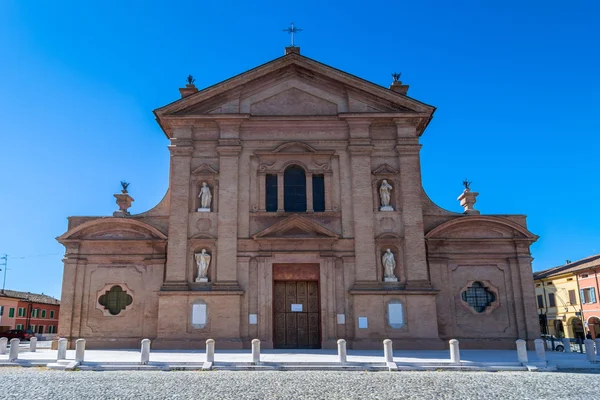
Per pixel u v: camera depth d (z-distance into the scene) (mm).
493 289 27938
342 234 27484
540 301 66875
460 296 27766
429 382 15484
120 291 27609
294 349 25812
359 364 18984
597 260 54469
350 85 29234
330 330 26297
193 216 27594
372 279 26719
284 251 27062
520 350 19641
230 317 26031
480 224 28562
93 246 27984
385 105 29281
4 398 12578
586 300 55656
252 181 28234
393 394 13328
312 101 29422
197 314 26109
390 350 19438
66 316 27094
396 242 27453
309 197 28078
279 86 29562
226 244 27031
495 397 13055
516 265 28250
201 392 13438
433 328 26172
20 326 71312
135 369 18766
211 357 19250
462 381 15766
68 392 13430
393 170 28344
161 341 25719
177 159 28203
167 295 26297
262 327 26203
